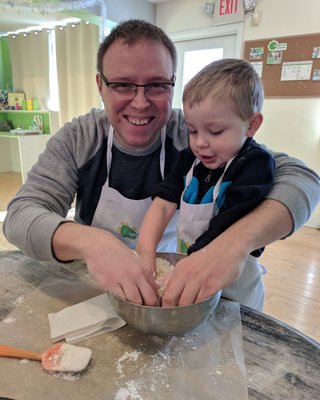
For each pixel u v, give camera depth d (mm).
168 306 502
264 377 464
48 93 3848
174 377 461
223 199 724
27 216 679
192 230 783
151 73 773
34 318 581
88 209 992
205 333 554
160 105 829
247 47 2938
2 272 743
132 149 935
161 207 800
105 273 535
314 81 2705
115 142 943
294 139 2912
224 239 575
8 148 4707
